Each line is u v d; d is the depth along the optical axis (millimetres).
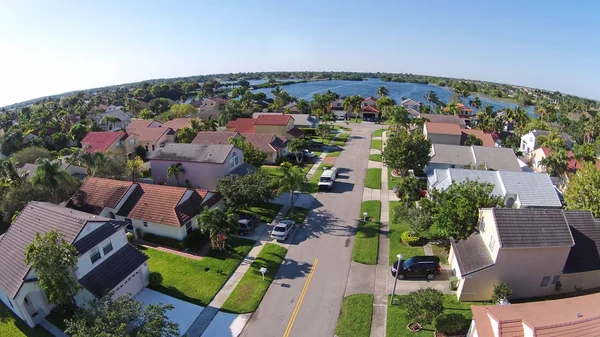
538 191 38281
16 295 21609
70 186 40156
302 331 22562
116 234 26328
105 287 23422
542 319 18516
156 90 184500
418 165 46375
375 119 113812
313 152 69125
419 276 27719
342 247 32875
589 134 90250
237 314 24109
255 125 75438
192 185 46875
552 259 24281
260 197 37250
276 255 31344
